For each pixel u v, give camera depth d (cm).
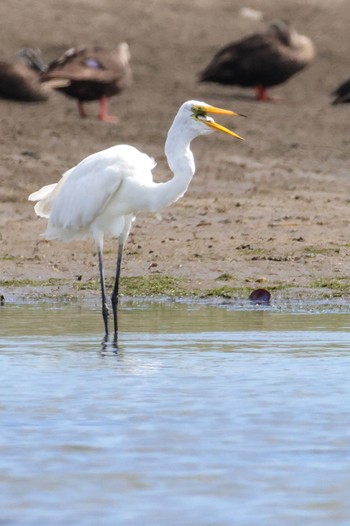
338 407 1004
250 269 1662
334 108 2859
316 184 2223
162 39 3250
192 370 1132
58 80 2606
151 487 815
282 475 838
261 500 789
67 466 857
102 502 788
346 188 2198
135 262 1705
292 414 983
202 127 1368
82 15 3356
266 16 3497
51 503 786
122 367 1148
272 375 1114
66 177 1434
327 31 3416
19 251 1758
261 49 2847
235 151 2448
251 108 2812
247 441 912
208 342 1264
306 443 908
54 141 2441
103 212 1405
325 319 1402
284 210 1998
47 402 1020
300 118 2745
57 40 3150
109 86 2628
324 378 1101
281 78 2875
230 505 781
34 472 843
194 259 1709
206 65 3108
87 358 1185
